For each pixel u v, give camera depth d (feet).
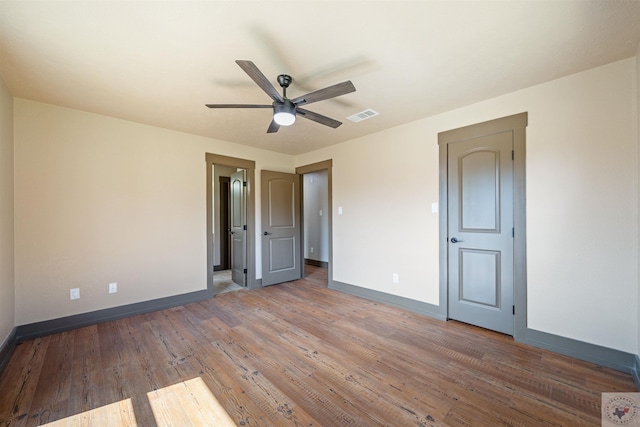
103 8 5.07
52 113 9.42
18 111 8.81
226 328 9.75
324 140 13.84
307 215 22.89
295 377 6.82
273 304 12.37
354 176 13.60
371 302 12.57
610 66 7.13
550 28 5.74
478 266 9.61
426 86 8.27
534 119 8.28
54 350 8.17
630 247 6.95
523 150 8.48
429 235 10.80
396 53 6.61
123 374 6.95
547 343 8.10
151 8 5.09
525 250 8.47
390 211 12.08
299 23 5.55
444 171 10.31
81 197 9.96
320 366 7.30
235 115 10.40
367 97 9.00
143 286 11.28
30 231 8.99
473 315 9.75
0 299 7.46
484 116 9.27
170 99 9.00
